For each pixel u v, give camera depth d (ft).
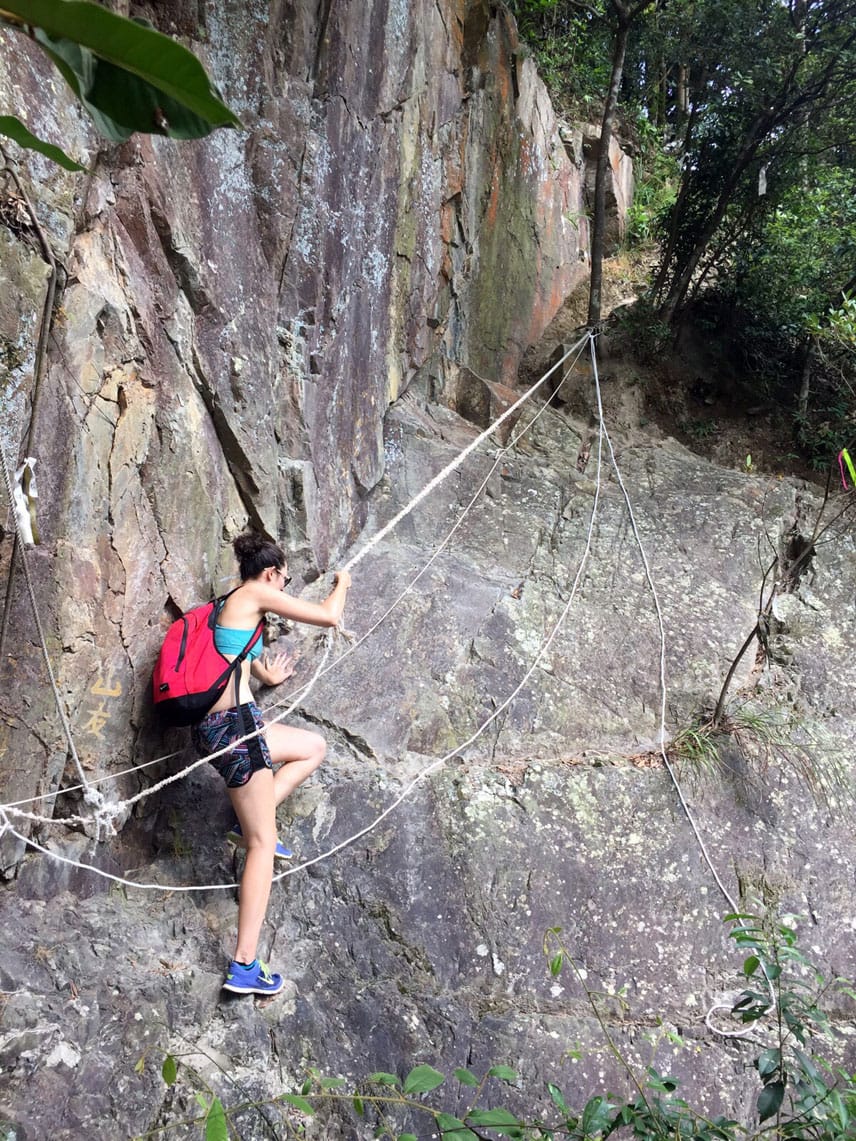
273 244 11.76
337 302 13.38
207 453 10.82
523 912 10.02
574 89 26.45
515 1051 8.89
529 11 24.89
